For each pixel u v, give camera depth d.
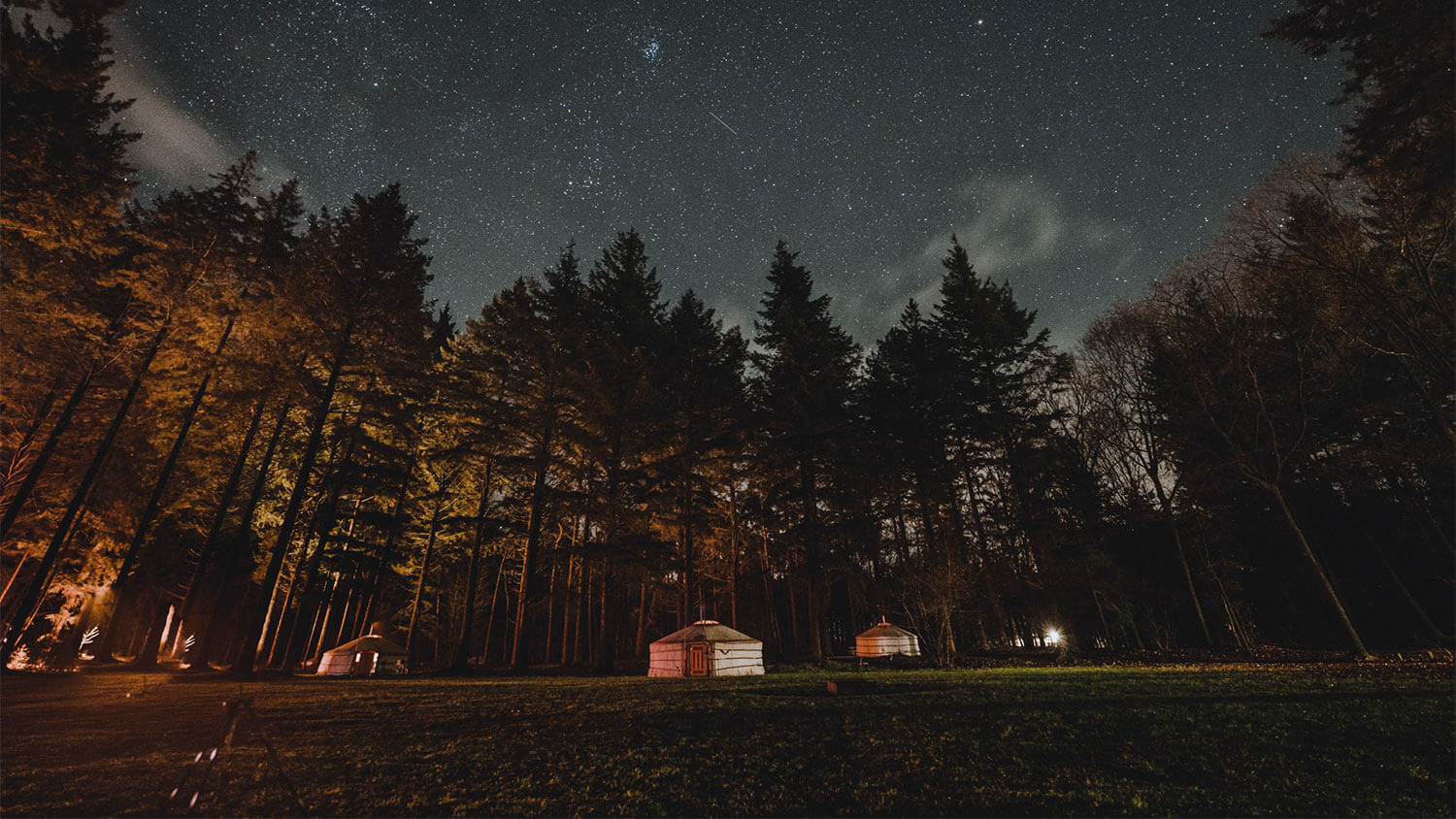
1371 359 20.95
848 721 9.20
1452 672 12.82
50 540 20.45
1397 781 6.18
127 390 20.53
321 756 7.39
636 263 30.88
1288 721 8.52
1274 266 18.25
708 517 27.94
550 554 22.77
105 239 19.25
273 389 20.05
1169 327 22.42
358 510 26.42
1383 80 11.80
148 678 15.86
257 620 18.23
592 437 23.19
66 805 5.59
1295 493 26.77
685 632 23.84
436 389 26.73
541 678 18.33
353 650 26.61
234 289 21.55
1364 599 24.84
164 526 29.56
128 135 18.30
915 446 30.81
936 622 23.59
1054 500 29.86
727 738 8.29
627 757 7.44
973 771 6.79
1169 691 11.30
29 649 18.09
